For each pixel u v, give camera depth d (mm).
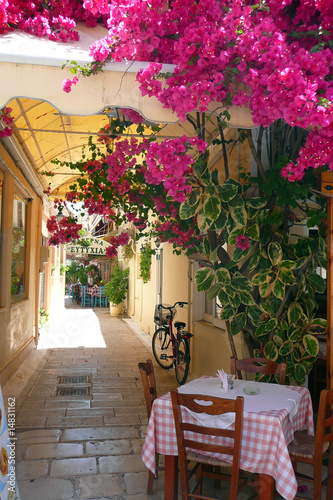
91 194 6715
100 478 3914
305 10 3586
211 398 2994
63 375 7719
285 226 5133
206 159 4469
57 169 9852
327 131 3039
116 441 4746
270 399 3490
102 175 6270
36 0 3602
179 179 3436
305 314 5023
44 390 6727
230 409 2951
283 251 5055
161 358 8172
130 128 6664
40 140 7188
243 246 4738
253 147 4816
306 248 4949
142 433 4984
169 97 3168
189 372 7738
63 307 21281
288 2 3396
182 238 5891
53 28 3621
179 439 3121
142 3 3119
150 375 4086
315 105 2900
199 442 3061
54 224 7883
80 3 3953
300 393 3713
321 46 3297
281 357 4949
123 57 3217
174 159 3305
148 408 3879
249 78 3088
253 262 4891
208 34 3188
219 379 4121
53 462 4211
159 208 5926
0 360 6457
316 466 3199
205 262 5172
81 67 3113
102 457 4344
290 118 2906
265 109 3102
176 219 5914
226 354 5988
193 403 3043
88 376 7684
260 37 3135
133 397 6410
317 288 4945
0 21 3271
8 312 6957
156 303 11617
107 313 19719
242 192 4875
